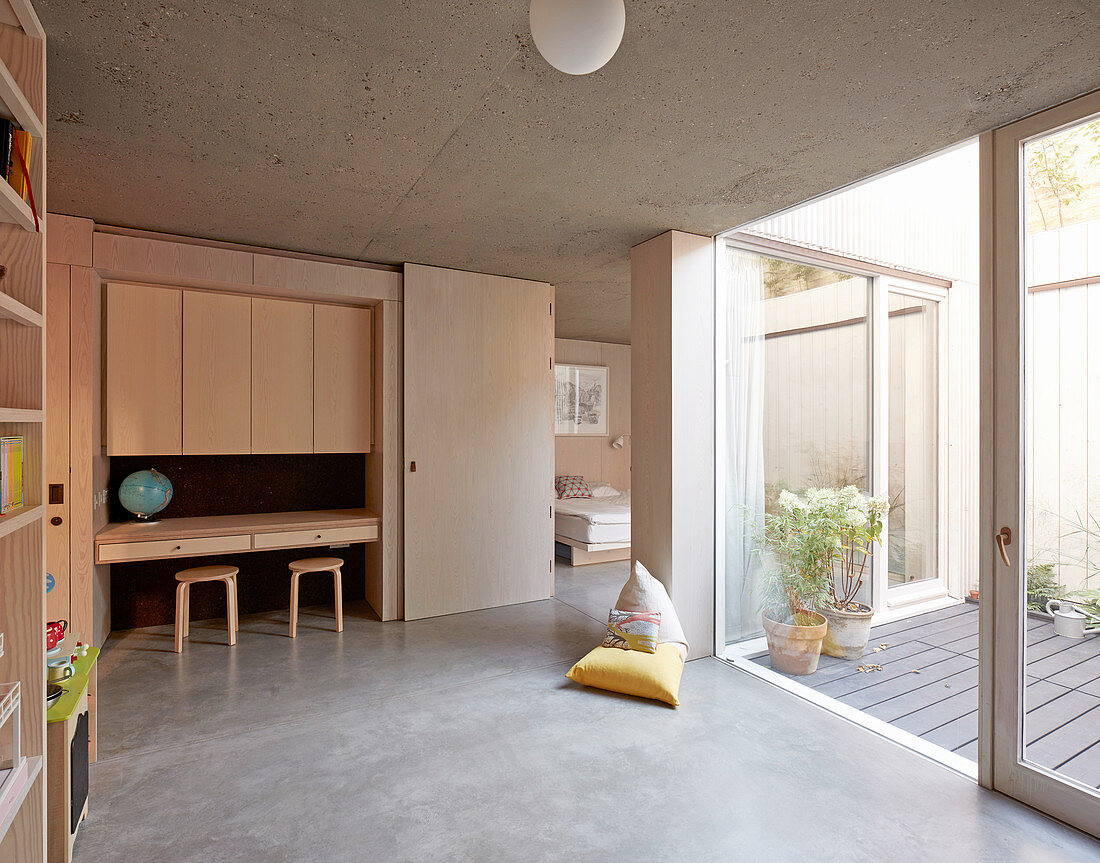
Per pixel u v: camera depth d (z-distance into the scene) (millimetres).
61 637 2047
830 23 1676
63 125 2281
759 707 2926
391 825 2033
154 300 3699
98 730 2670
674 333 3457
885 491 4117
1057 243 2098
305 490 4547
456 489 4414
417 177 2756
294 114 2201
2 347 1538
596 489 7164
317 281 3965
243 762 2418
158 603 4109
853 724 2758
